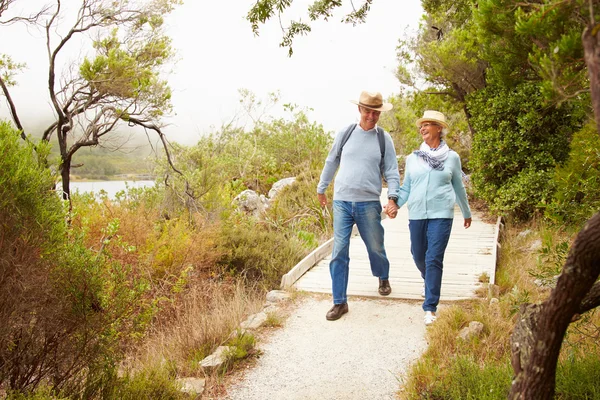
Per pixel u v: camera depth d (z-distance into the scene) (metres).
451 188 5.32
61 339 3.65
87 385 3.71
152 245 7.77
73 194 8.57
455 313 5.04
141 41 9.71
